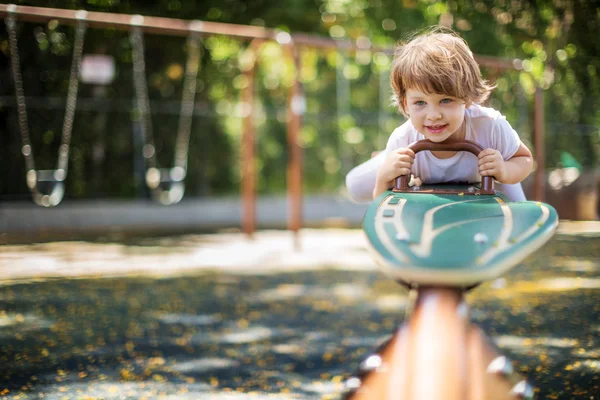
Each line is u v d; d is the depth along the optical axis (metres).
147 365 3.92
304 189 15.91
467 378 1.61
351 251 8.57
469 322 1.73
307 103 15.92
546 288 4.16
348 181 2.45
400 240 1.68
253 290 6.16
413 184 2.30
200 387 3.54
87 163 12.57
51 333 4.57
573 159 4.75
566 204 4.17
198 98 14.14
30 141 11.81
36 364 3.90
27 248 8.11
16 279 6.28
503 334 3.99
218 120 14.52
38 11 7.22
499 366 1.68
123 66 12.88
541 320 4.05
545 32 4.17
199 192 14.30
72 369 3.82
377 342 4.44
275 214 13.20
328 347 4.32
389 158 2.09
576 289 3.82
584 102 4.65
